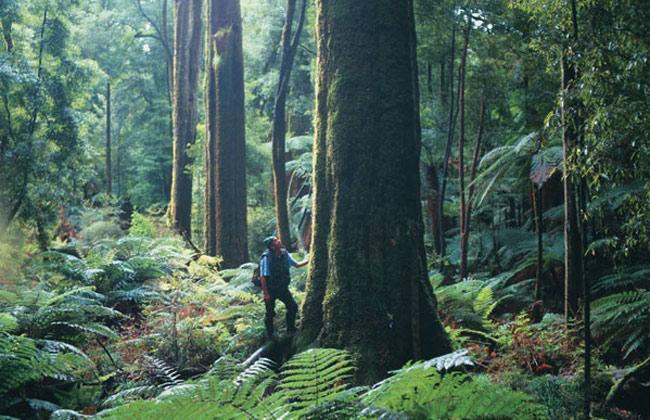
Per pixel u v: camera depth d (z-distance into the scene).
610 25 6.54
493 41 15.33
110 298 11.98
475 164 16.03
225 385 4.12
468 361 4.33
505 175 14.05
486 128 18.06
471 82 16.78
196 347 9.61
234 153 17.52
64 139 20.70
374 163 8.03
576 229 9.55
